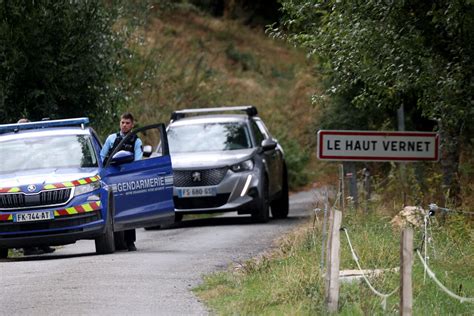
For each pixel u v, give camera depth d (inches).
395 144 1518.2
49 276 1362.0
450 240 1461.6
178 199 2190.0
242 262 1480.1
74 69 2276.1
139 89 3147.1
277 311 1056.8
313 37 1596.9
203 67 4101.9
